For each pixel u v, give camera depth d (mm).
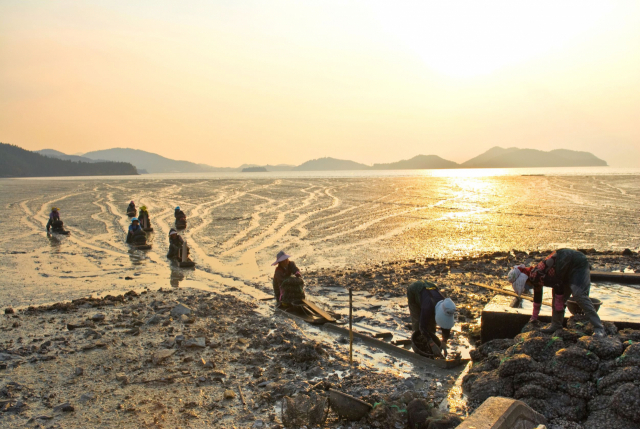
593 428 4691
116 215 28969
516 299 7828
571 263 6172
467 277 12602
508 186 52812
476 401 5688
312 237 20531
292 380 6605
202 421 5516
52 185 71812
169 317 9586
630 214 25922
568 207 29719
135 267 15258
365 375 6758
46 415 5625
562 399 5125
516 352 5969
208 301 10891
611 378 4969
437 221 24422
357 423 5438
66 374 6844
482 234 20156
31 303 11070
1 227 24266
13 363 7176
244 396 6156
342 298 11195
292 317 9781
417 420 5145
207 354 7672
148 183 72062
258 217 27453
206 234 21875
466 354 7527
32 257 16812
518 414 4359
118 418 5578
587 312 6070
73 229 23578
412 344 7477
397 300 10867
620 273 9516
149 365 7188
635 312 7117
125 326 9023
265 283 13039
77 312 10062
